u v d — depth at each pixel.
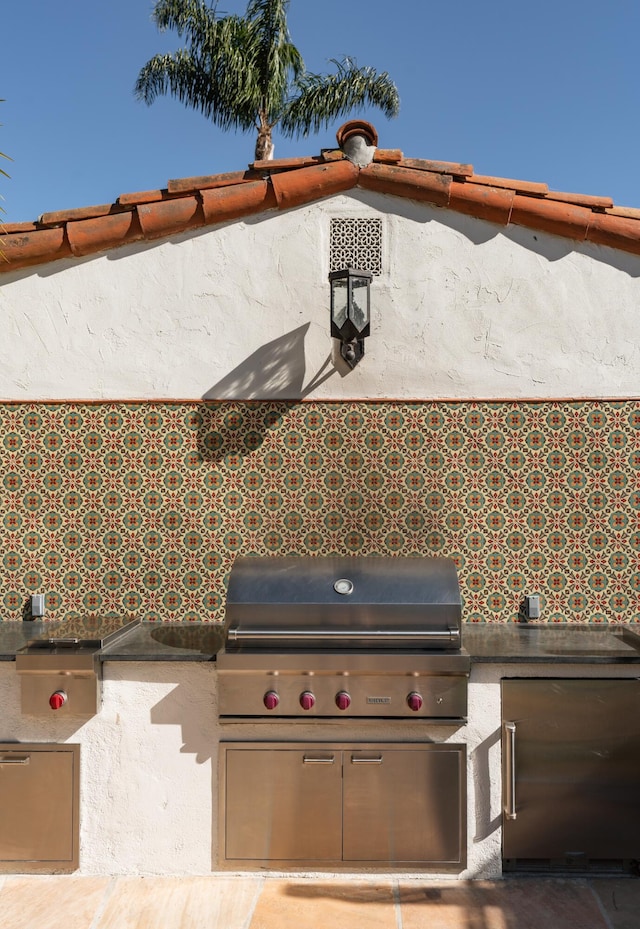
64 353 4.07
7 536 4.08
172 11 11.75
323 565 3.54
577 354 4.03
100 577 4.08
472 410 4.05
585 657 3.29
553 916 3.09
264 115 12.57
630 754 3.35
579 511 4.03
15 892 3.24
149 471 4.07
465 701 3.28
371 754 3.32
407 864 3.32
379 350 4.06
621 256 4.02
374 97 12.26
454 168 3.94
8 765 3.35
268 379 4.07
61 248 3.99
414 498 4.06
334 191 4.04
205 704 3.36
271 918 3.06
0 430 4.08
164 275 4.07
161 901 3.17
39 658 3.27
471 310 4.05
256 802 3.32
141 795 3.36
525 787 3.34
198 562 4.07
